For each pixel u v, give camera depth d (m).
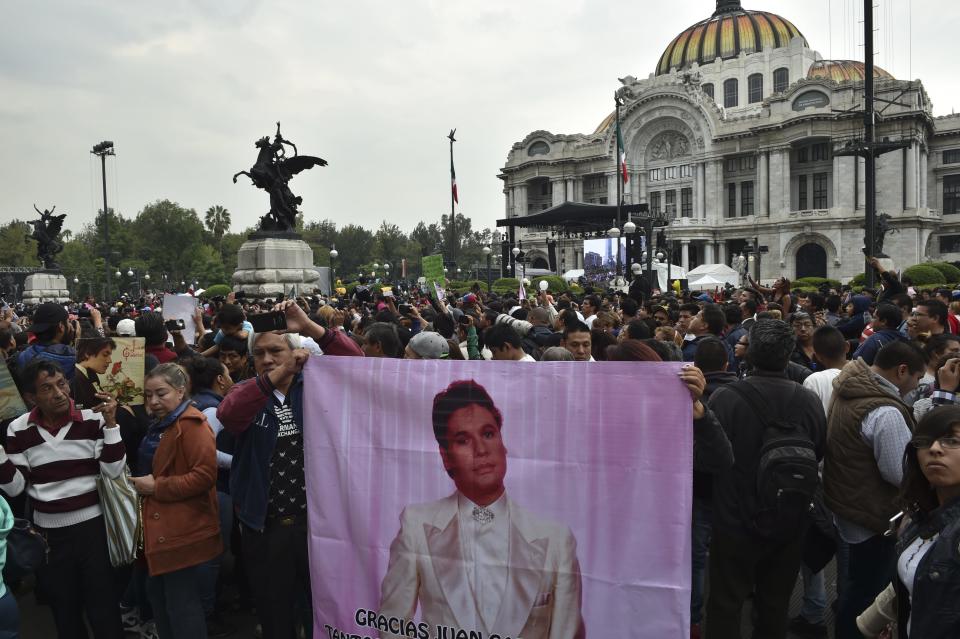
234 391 5.09
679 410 4.11
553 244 55.75
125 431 6.60
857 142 21.42
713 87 107.75
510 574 4.43
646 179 101.62
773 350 4.95
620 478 4.20
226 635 6.63
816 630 6.35
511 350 7.23
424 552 4.62
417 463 4.65
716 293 30.00
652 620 4.12
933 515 3.45
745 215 94.44
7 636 4.91
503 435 4.46
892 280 12.36
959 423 3.33
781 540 4.68
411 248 167.75
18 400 6.21
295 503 5.20
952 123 92.25
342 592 4.83
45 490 5.51
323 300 21.16
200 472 5.22
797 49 101.75
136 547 5.61
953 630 3.17
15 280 74.38
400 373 4.71
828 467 5.29
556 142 108.25
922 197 87.38
